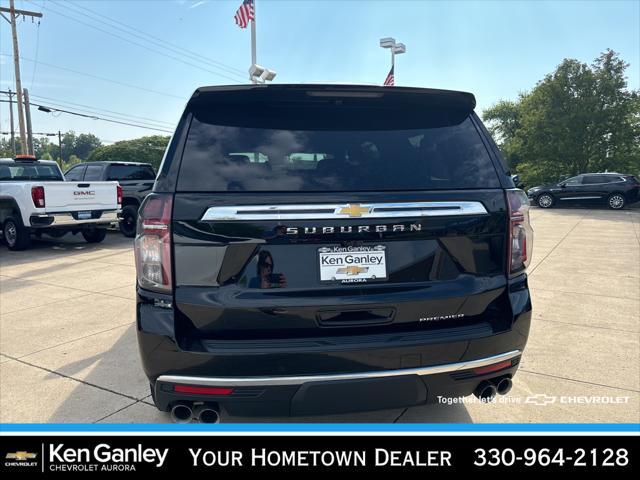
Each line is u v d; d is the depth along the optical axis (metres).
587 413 3.06
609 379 3.53
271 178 2.20
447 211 2.28
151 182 13.30
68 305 5.81
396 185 2.28
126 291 6.55
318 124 2.38
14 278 7.46
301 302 2.15
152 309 2.19
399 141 2.41
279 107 2.40
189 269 2.14
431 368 2.23
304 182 2.21
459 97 2.54
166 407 2.24
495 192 2.38
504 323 2.38
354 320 2.22
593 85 25.91
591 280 6.79
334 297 2.18
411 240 2.26
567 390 3.37
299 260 2.17
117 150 50.59
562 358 3.92
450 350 2.26
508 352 2.39
